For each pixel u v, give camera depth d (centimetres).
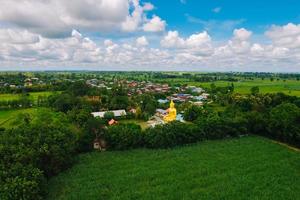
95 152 9062
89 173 7225
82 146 9000
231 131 10994
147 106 16512
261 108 14812
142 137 9650
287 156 8744
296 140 10081
